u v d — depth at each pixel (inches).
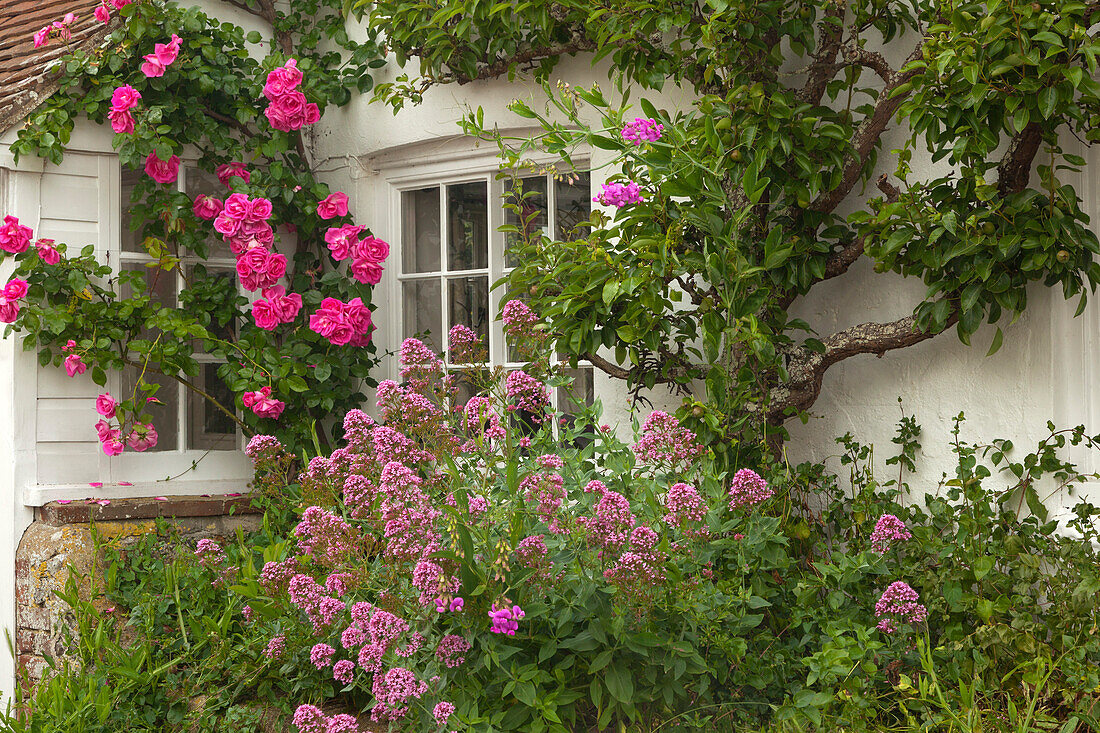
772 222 169.2
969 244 143.4
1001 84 135.3
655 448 138.8
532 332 149.3
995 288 145.6
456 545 118.5
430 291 231.9
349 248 218.7
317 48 241.0
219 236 223.3
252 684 159.0
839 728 125.6
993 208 142.1
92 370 201.3
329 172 240.5
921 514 158.7
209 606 179.8
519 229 186.9
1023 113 133.2
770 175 161.5
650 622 127.5
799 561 160.7
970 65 133.3
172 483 212.4
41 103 197.5
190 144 218.2
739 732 132.3
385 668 131.7
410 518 122.2
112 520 195.8
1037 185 153.7
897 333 158.9
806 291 168.6
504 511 129.0
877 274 171.6
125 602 182.5
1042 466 151.2
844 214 175.2
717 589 138.4
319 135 241.9
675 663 124.9
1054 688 127.4
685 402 161.0
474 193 223.5
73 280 195.3
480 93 214.4
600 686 127.6
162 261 207.3
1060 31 128.3
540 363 149.9
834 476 175.0
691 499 127.6
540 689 126.8
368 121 232.5
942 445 164.4
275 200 221.6
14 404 196.9
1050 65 129.7
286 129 213.6
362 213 236.1
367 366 222.8
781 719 124.9
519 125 209.6
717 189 150.9
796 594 143.1
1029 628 132.4
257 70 217.0
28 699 171.6
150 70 199.9
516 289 185.3
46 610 188.9
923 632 141.3
